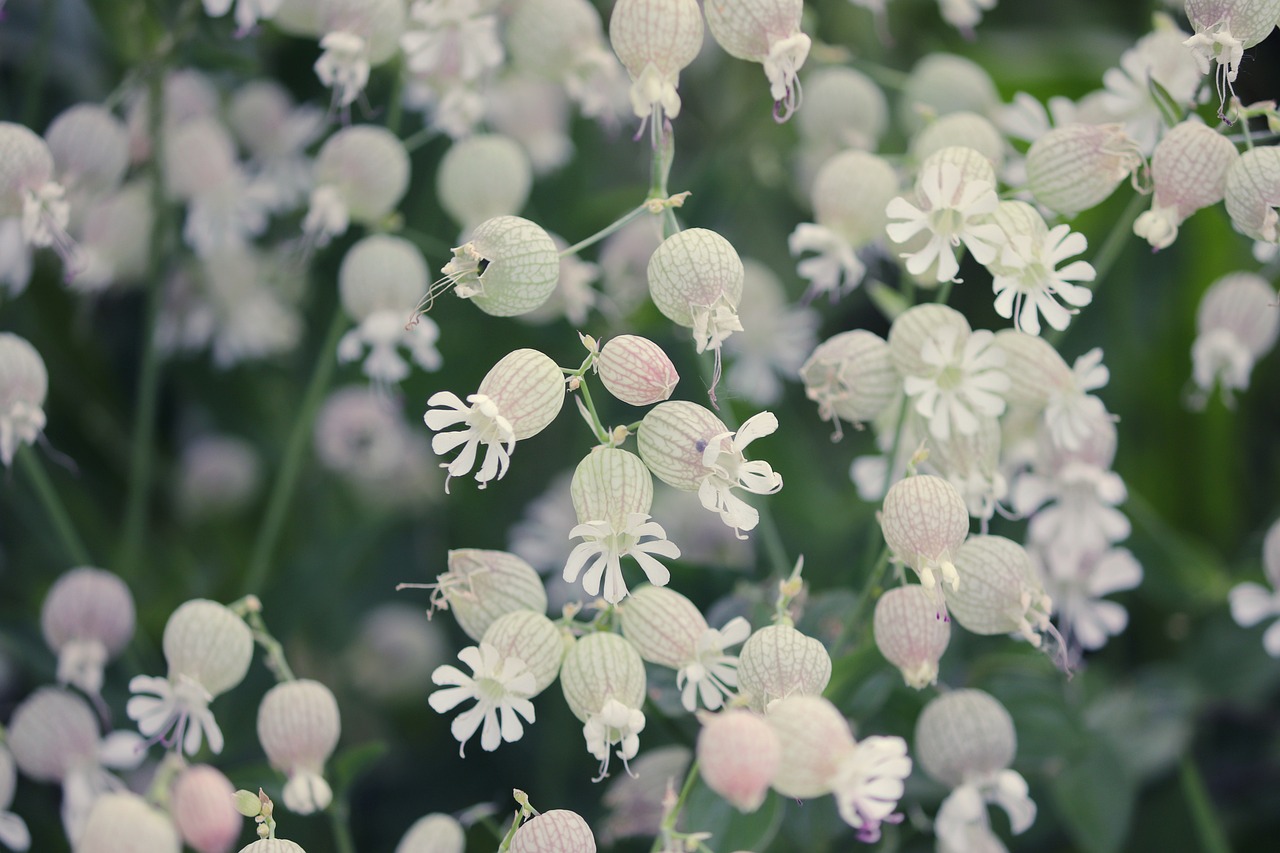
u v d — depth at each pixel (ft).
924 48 2.40
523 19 1.82
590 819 1.96
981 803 1.70
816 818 1.77
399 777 2.06
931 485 1.58
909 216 1.60
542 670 1.58
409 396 2.10
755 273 2.12
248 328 2.11
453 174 1.88
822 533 2.02
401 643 2.13
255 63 1.91
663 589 1.60
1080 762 1.88
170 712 1.67
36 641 1.89
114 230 2.00
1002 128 1.94
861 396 1.68
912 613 1.61
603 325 2.02
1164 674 2.02
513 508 2.11
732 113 2.53
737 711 1.51
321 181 1.85
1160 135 1.71
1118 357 2.13
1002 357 1.64
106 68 2.15
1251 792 2.02
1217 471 2.13
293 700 1.67
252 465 2.22
